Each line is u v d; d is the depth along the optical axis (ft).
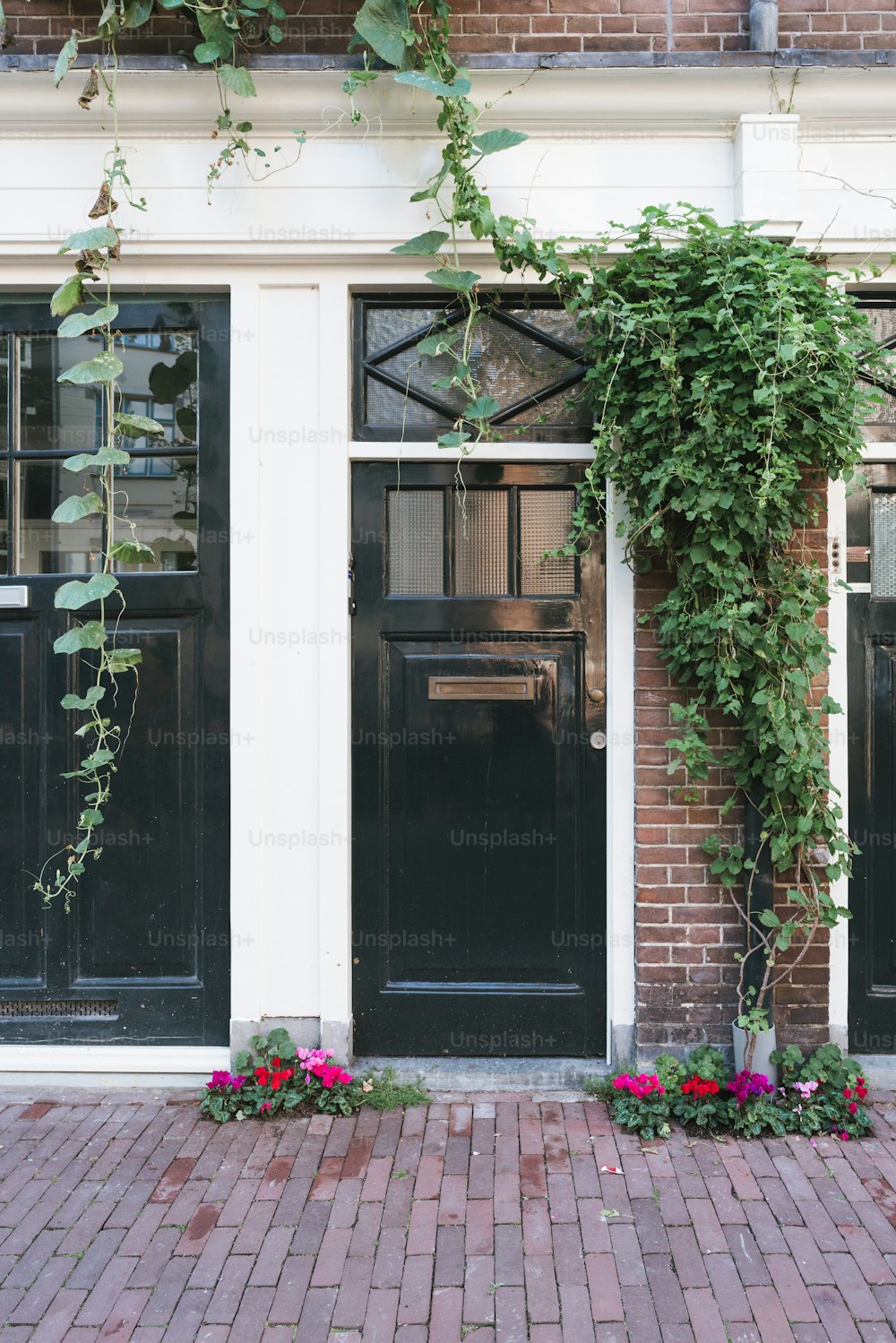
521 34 11.03
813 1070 10.35
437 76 10.03
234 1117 10.31
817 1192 8.83
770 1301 7.46
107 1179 9.14
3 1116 10.44
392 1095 10.56
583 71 10.34
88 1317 7.36
